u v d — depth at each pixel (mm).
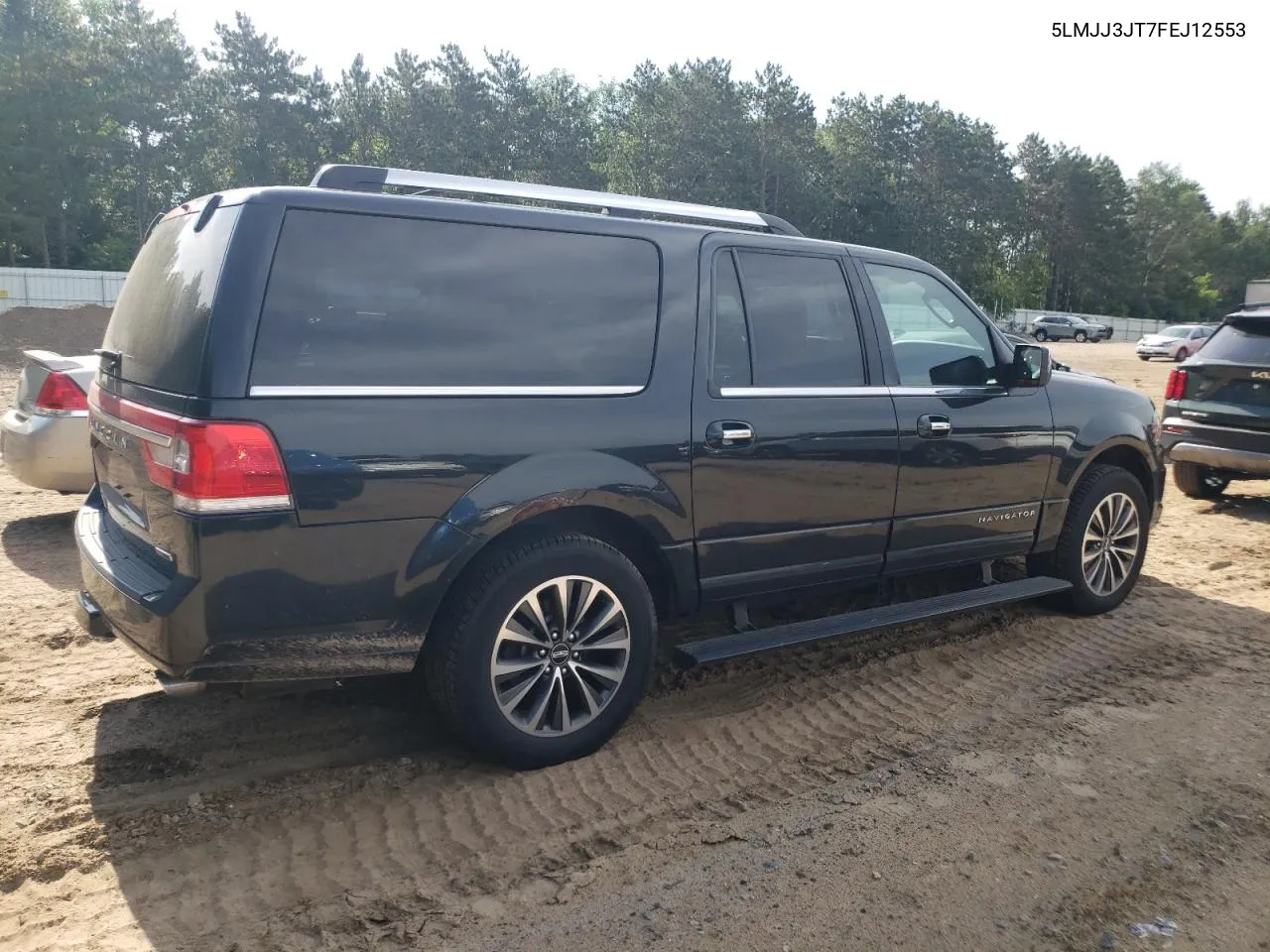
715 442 3719
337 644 3068
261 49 53531
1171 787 3445
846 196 64250
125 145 50719
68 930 2566
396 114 58031
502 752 3379
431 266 3217
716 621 5039
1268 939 2641
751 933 2600
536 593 3361
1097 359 36031
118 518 3508
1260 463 7844
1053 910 2732
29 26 51281
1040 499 4953
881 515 4293
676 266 3744
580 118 64125
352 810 3188
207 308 2891
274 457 2883
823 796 3336
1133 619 5332
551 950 2523
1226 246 107062
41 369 6250
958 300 4812
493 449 3236
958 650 4793
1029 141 86812
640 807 3244
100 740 3625
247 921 2615
